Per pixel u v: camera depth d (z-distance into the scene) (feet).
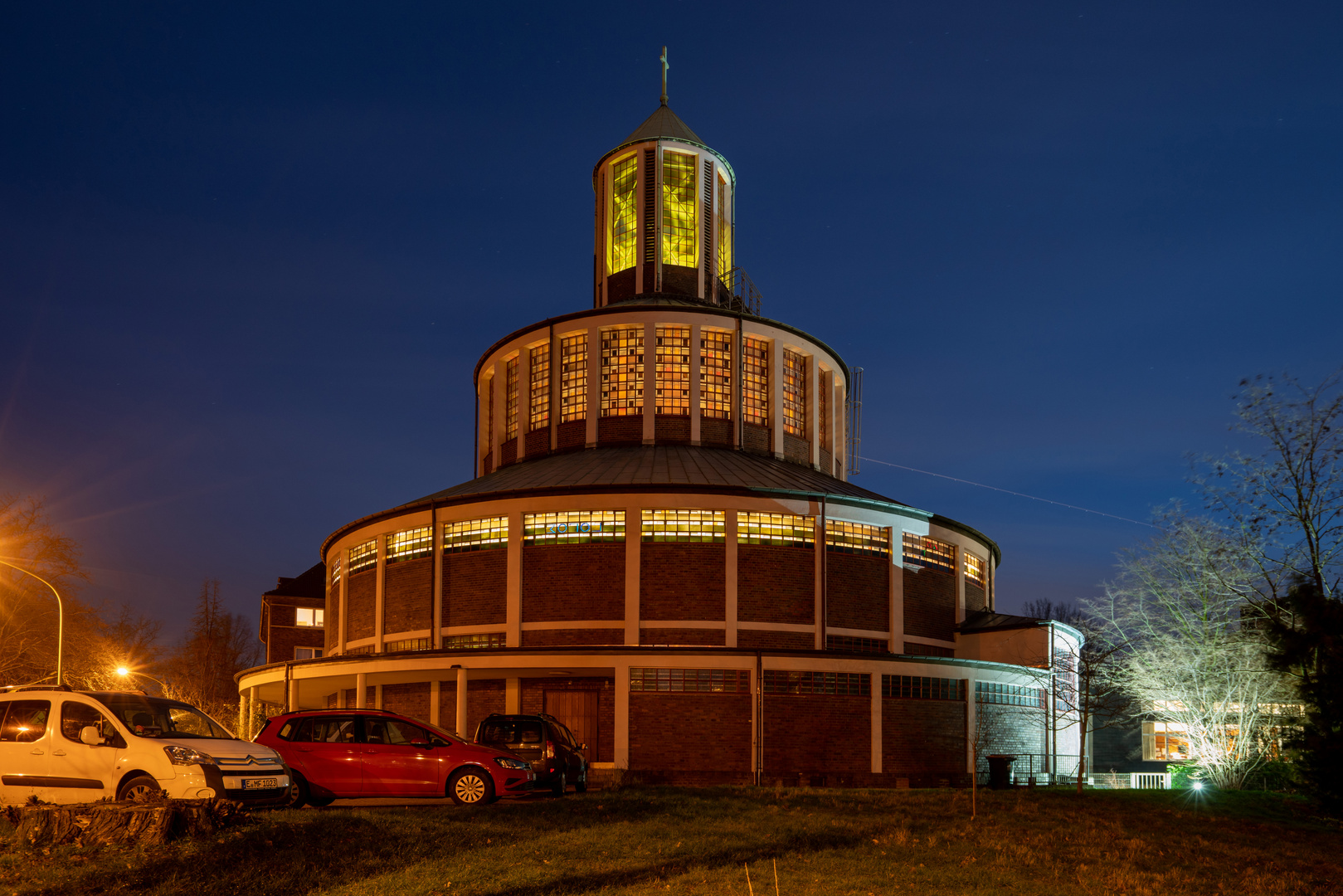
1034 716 127.03
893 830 62.44
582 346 147.95
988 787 108.17
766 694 107.65
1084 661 110.32
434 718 120.78
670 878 46.60
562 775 73.61
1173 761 152.46
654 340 144.66
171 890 39.60
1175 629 125.90
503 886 43.11
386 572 132.98
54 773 51.70
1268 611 104.22
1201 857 61.05
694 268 164.14
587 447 142.82
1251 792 102.17
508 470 145.89
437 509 126.52
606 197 171.83
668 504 118.73
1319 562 104.37
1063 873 52.95
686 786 83.15
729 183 172.96
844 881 47.39
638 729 105.60
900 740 111.65
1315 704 67.67
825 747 108.27
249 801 52.47
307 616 244.22
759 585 119.14
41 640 174.19
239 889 40.63
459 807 60.64
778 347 148.87
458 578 124.06
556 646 112.98
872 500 125.90
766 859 51.90
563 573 119.34
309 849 46.19
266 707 177.47
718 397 145.79
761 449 145.89
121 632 213.66
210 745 52.70
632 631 115.75
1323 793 67.31
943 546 137.28
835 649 119.65
